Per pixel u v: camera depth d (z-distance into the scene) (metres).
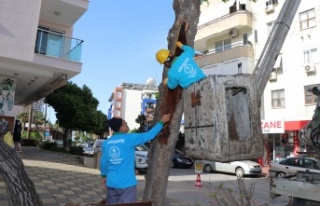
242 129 2.37
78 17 15.51
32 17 12.80
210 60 24.73
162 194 2.88
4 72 13.61
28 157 14.98
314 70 19.84
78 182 9.82
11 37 12.31
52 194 7.77
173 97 2.90
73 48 13.97
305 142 7.47
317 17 20.25
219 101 2.31
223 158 2.26
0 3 12.18
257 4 23.77
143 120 35.03
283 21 2.94
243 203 3.75
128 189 3.50
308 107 19.98
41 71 13.69
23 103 23.91
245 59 22.38
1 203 6.02
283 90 21.42
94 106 22.92
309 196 6.88
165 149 2.90
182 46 2.89
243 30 24.16
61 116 21.67
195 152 2.52
